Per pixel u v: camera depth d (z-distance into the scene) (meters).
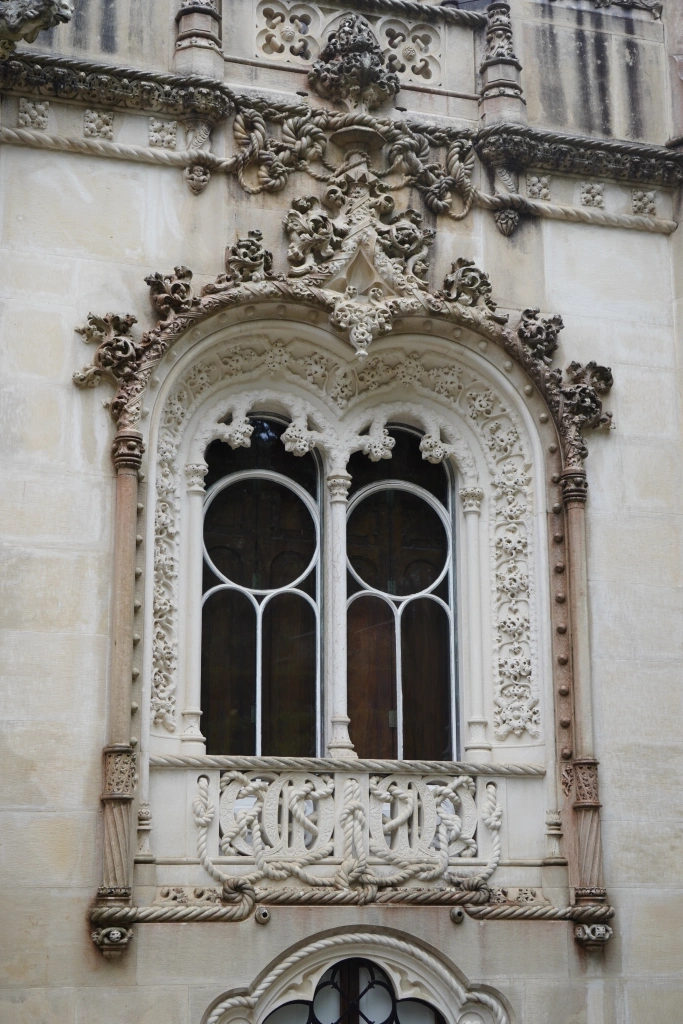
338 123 17.59
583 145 18.33
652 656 17.27
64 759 15.25
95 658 15.56
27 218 16.42
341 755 16.38
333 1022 15.74
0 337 16.03
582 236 18.33
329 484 17.23
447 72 18.42
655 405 18.06
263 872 15.55
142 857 15.22
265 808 15.80
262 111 17.42
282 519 17.30
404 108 18.06
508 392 17.59
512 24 18.75
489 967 15.97
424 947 15.84
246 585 16.97
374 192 17.50
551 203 18.30
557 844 16.52
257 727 16.62
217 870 15.47
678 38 19.09
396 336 17.38
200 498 16.67
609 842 16.61
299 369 17.39
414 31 18.48
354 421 17.55
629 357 18.11
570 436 17.31
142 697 15.57
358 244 17.23
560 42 18.89
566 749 16.66
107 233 16.67
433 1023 16.02
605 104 18.84
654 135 18.92
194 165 17.08
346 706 16.67
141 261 16.73
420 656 17.41
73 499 15.86
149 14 17.44
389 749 17.03
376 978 15.95
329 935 15.60
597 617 17.19
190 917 15.14
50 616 15.52
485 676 17.16
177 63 17.31
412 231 17.38
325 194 17.42
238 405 17.14
